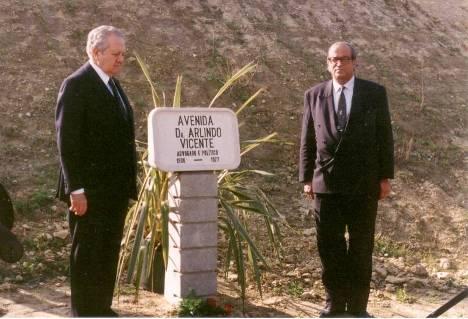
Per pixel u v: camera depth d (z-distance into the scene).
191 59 9.12
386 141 4.84
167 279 5.06
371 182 4.79
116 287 5.20
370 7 11.91
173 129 4.80
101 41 4.12
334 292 4.89
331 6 11.44
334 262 4.88
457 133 9.38
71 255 4.17
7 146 7.30
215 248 4.98
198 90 8.62
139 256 5.07
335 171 4.78
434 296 5.70
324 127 4.83
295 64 9.65
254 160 7.93
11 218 4.41
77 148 4.01
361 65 10.27
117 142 4.17
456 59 11.31
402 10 12.27
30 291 5.18
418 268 6.21
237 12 10.38
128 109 4.34
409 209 7.56
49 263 5.64
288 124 8.58
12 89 7.98
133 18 9.52
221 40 9.65
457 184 8.23
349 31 10.94
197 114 4.88
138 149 5.38
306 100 5.03
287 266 6.03
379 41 11.01
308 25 10.70
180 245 4.86
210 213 4.95
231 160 4.95
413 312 5.23
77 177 4.00
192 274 4.89
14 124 7.58
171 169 4.76
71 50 8.69
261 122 8.51
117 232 4.24
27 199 6.54
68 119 4.00
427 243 7.03
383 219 7.29
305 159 5.02
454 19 12.66
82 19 9.22
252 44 9.76
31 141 7.43
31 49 8.55
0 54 8.36
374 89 4.83
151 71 8.70
